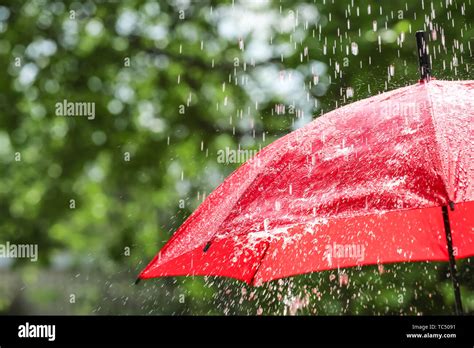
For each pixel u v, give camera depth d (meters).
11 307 24.11
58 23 21.58
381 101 4.45
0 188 22.50
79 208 22.27
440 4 15.31
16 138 22.02
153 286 17.81
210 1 20.95
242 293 14.59
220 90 20.62
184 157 21.03
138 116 21.62
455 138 3.74
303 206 3.76
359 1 16.39
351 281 13.53
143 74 21.77
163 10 21.31
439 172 3.46
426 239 5.91
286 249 5.59
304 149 4.20
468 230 5.92
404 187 3.51
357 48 16.06
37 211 22.19
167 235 20.19
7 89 21.69
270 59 19.50
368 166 3.80
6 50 21.69
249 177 4.23
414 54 15.69
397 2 15.95
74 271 21.11
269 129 19.36
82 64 21.41
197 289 16.66
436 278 13.44
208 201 4.54
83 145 21.38
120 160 21.28
